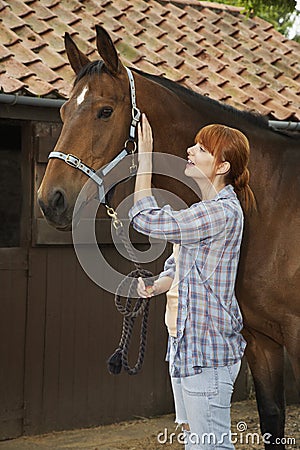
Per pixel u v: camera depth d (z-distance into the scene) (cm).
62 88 618
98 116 404
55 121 638
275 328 463
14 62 638
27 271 639
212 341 343
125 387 696
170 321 361
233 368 351
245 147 357
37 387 646
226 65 816
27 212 642
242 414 720
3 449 609
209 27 925
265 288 449
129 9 886
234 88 762
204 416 344
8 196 902
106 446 623
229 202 347
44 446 620
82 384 671
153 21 881
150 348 710
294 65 879
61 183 393
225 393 347
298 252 446
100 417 683
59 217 392
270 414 484
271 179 459
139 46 789
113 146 407
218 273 345
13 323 632
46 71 642
